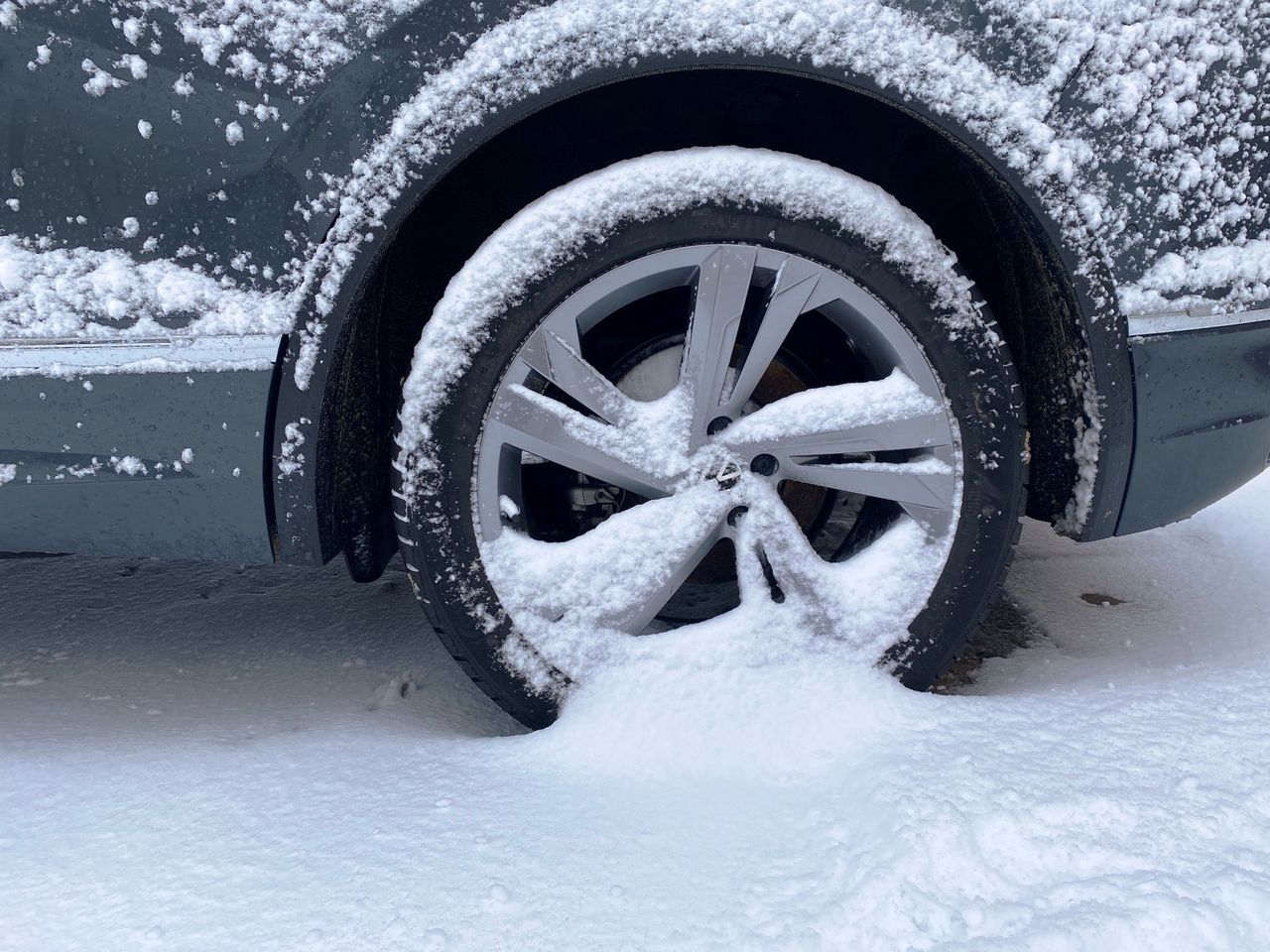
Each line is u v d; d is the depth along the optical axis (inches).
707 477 70.1
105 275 62.1
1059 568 109.3
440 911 50.4
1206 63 63.7
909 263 66.7
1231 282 67.4
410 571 69.9
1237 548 111.9
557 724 69.4
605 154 71.2
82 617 100.7
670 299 77.4
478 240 74.6
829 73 62.1
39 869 55.6
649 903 50.3
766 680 69.7
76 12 58.9
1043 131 63.2
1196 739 63.7
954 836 52.1
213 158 60.8
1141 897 47.3
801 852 54.1
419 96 60.7
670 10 60.7
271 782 65.3
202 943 48.8
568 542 70.7
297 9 59.5
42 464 64.1
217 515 66.4
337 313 63.1
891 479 70.2
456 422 66.9
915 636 71.6
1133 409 68.7
